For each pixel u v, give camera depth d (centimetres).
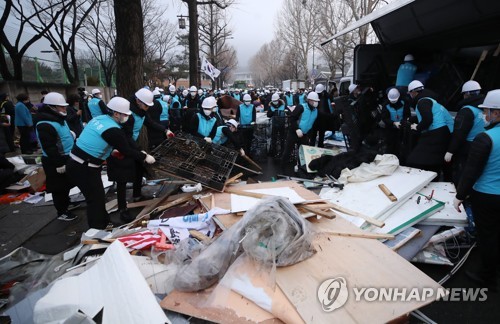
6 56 1530
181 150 445
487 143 266
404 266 244
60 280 238
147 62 2788
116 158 420
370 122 666
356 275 231
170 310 216
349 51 2511
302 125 637
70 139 454
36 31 1647
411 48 728
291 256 237
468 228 358
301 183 500
